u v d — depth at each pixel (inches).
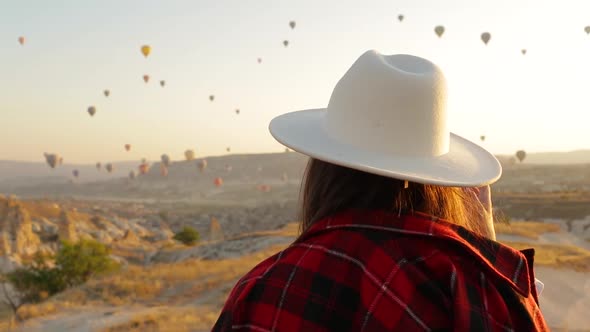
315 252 55.5
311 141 64.8
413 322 50.4
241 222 5733.3
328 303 52.1
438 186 64.4
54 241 3986.2
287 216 5802.2
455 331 50.0
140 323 618.2
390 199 60.5
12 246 3476.9
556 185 6082.7
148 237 4975.4
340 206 61.2
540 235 1872.5
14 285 1332.4
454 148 71.0
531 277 61.5
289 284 53.2
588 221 2297.0
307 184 67.6
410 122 63.2
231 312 53.9
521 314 53.8
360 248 55.0
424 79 64.0
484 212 74.8
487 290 53.8
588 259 901.8
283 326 51.3
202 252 1871.3
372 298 51.7
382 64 64.6
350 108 65.1
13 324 677.9
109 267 1396.4
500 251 58.9
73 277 1360.7
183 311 676.7
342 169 63.0
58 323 674.2
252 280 55.3
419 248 55.5
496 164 69.1
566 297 687.7
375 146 63.3
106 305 761.6
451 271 53.5
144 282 881.5
